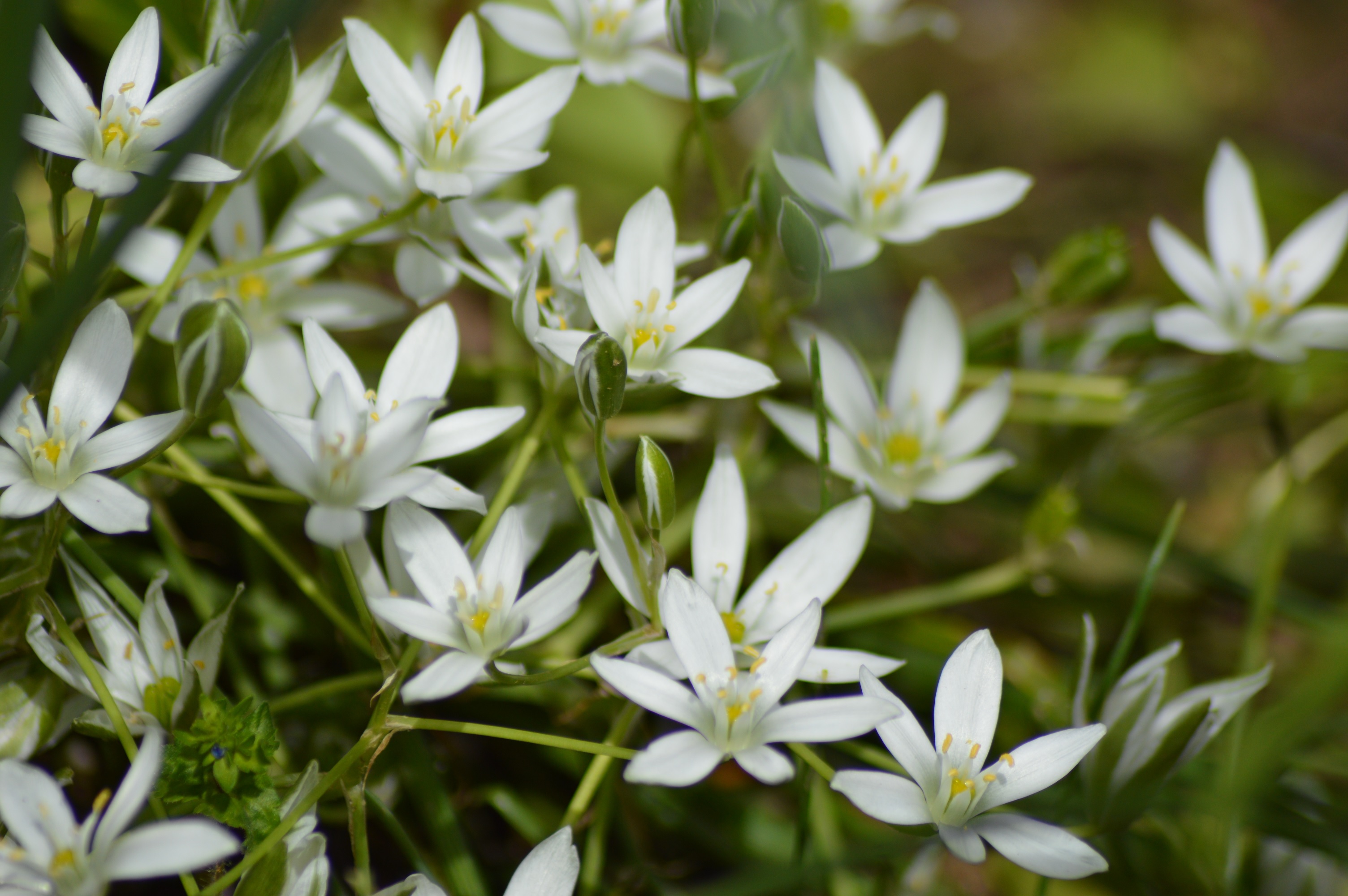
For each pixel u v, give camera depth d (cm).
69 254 60
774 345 64
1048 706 63
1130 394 67
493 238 61
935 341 65
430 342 58
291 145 64
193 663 57
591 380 57
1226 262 67
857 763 64
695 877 64
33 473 56
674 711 56
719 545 59
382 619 57
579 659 57
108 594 59
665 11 63
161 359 62
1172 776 61
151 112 58
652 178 71
